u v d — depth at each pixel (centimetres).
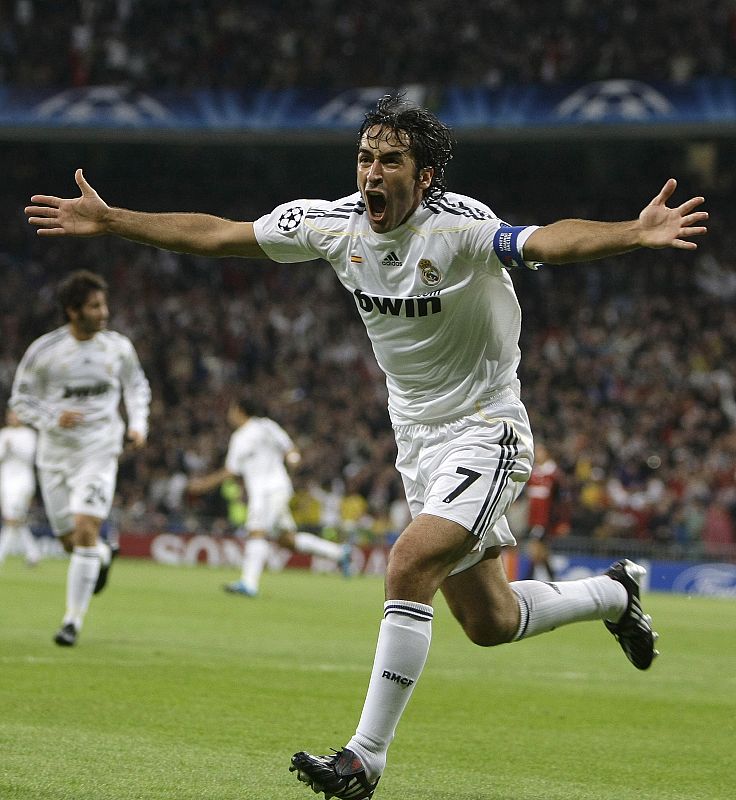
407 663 1731
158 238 1948
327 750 2142
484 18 12306
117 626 4228
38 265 13050
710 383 10725
